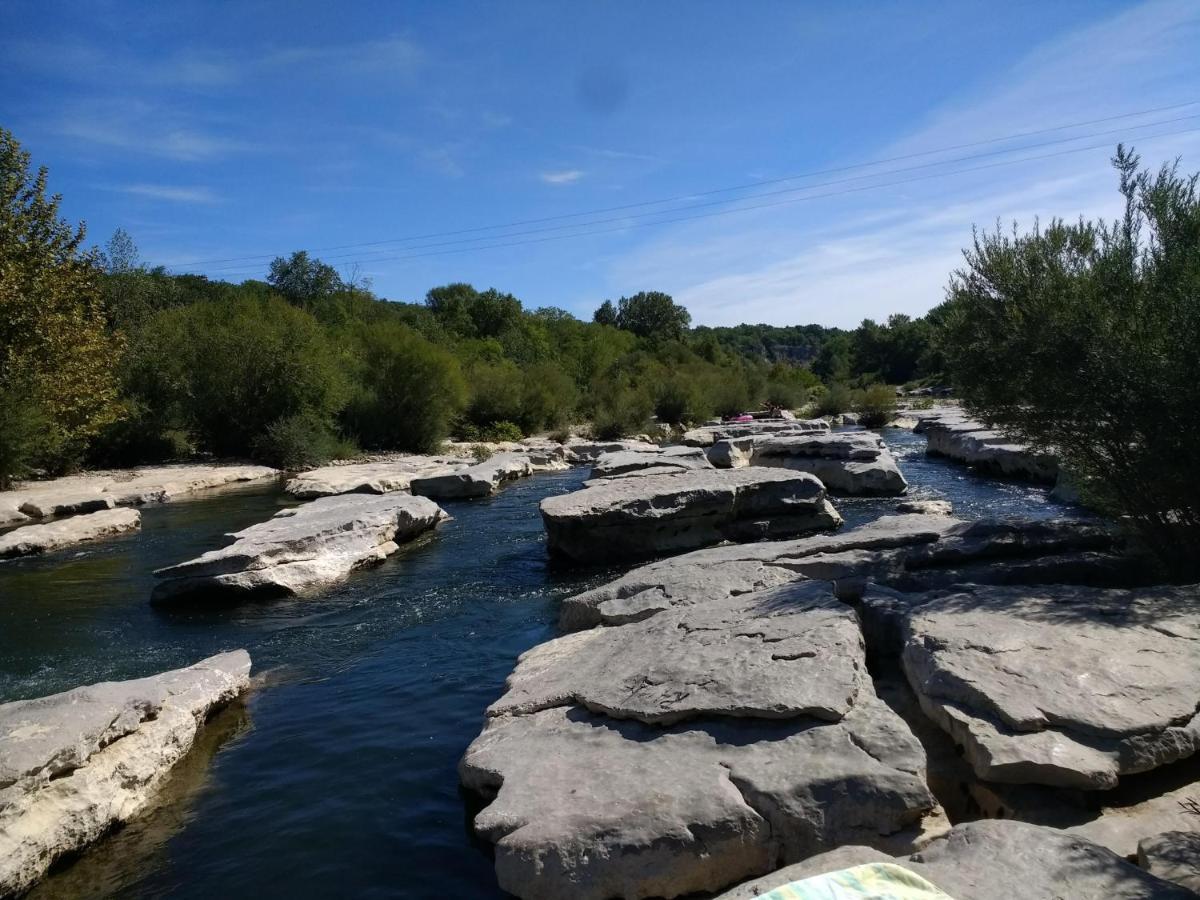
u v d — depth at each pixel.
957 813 4.71
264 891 4.65
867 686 5.38
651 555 12.33
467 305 69.62
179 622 9.79
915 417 39.91
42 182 21.53
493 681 7.64
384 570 12.09
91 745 5.33
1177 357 6.94
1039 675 5.11
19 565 12.95
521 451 27.83
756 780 4.46
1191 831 4.01
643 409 39.16
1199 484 7.19
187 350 27.52
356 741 6.48
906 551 8.50
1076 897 3.19
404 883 4.66
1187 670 5.11
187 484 21.03
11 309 19.95
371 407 30.28
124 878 4.79
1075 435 8.07
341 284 60.41
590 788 4.68
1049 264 7.95
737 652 5.91
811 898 3.11
